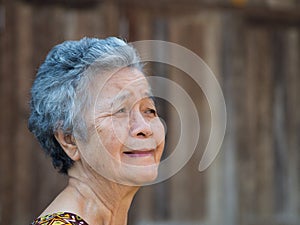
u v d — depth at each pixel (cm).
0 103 819
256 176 945
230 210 922
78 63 270
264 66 956
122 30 890
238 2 938
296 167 965
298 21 973
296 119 968
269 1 954
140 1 893
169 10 912
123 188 275
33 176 837
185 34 923
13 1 831
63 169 284
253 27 955
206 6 924
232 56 931
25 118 830
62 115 270
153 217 892
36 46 845
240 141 932
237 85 934
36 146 839
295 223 957
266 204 949
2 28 828
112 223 281
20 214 829
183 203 906
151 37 906
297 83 971
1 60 820
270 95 959
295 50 973
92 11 867
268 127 953
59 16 855
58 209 274
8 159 821
